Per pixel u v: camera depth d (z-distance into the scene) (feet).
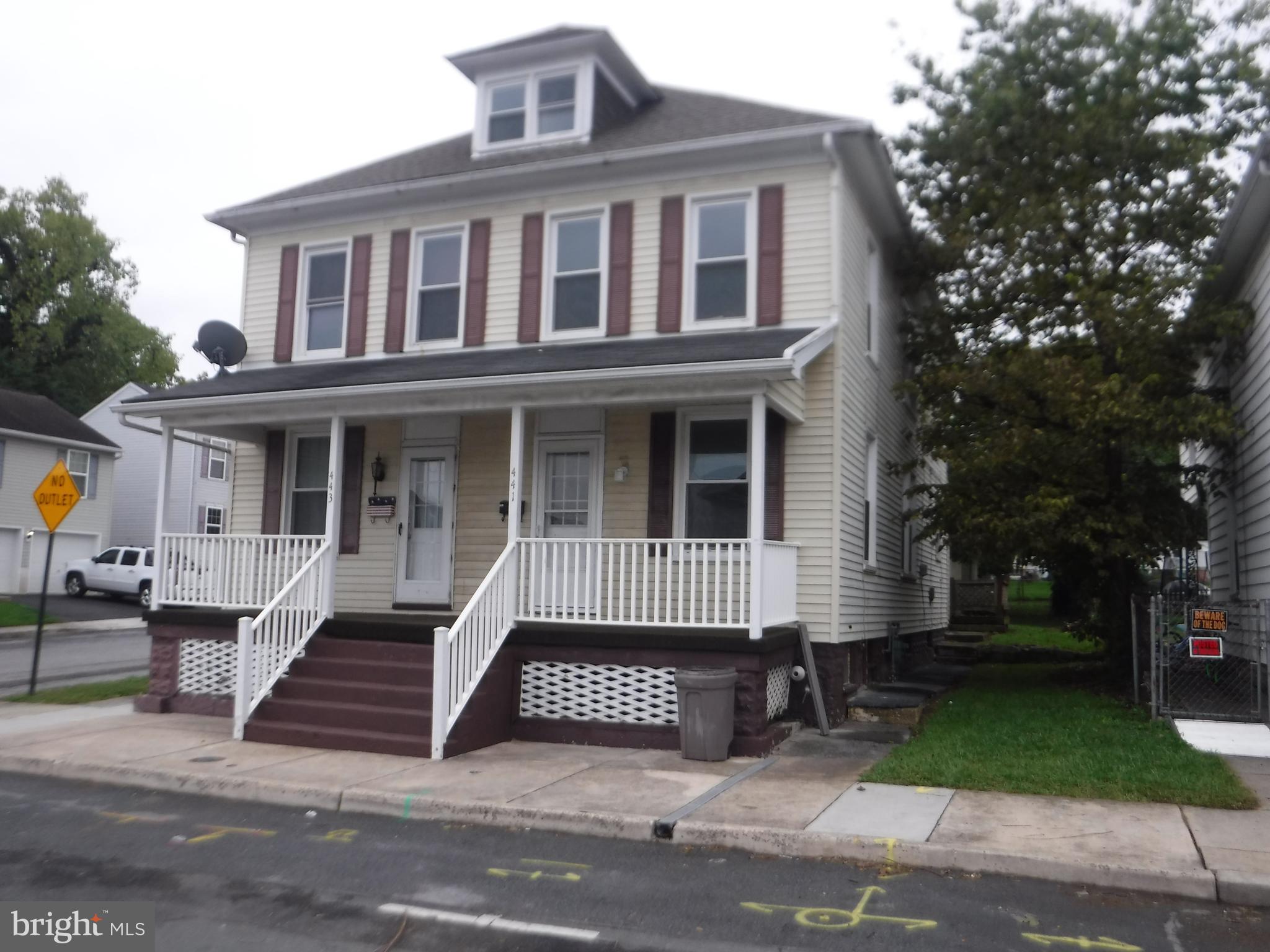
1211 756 30.07
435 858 22.21
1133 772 27.89
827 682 38.73
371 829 24.94
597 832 24.35
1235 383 47.21
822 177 40.60
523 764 31.17
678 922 18.16
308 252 49.70
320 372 44.83
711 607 39.58
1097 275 43.37
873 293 47.91
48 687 50.98
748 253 41.34
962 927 17.94
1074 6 49.06
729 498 40.22
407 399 38.55
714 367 33.32
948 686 48.85
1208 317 43.04
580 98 46.83
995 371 43.21
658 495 40.68
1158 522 44.27
